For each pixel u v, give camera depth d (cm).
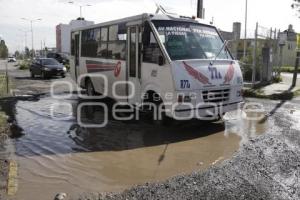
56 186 588
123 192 559
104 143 848
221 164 684
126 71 1131
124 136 912
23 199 536
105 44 1296
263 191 553
